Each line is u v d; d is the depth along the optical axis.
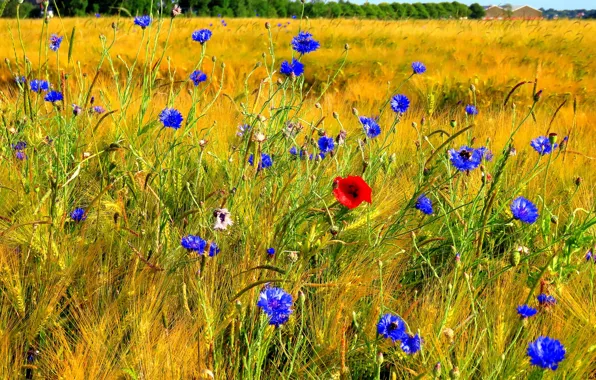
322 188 2.79
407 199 2.95
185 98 5.33
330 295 2.22
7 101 3.61
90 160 3.25
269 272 2.19
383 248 2.62
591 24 19.94
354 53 11.73
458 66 10.54
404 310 2.28
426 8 54.62
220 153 3.47
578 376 1.86
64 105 3.12
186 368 1.75
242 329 1.98
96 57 9.86
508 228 3.03
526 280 2.42
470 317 1.83
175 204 2.89
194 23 17.69
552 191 3.57
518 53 12.20
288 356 1.96
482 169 2.64
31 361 1.98
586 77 9.88
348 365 2.01
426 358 1.90
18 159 2.94
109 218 2.68
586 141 4.97
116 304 2.03
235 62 10.41
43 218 2.39
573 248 2.48
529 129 5.04
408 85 8.68
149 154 3.25
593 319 2.08
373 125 2.77
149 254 2.34
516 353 1.90
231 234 2.66
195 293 2.23
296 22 18.80
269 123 2.94
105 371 1.74
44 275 2.18
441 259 2.80
